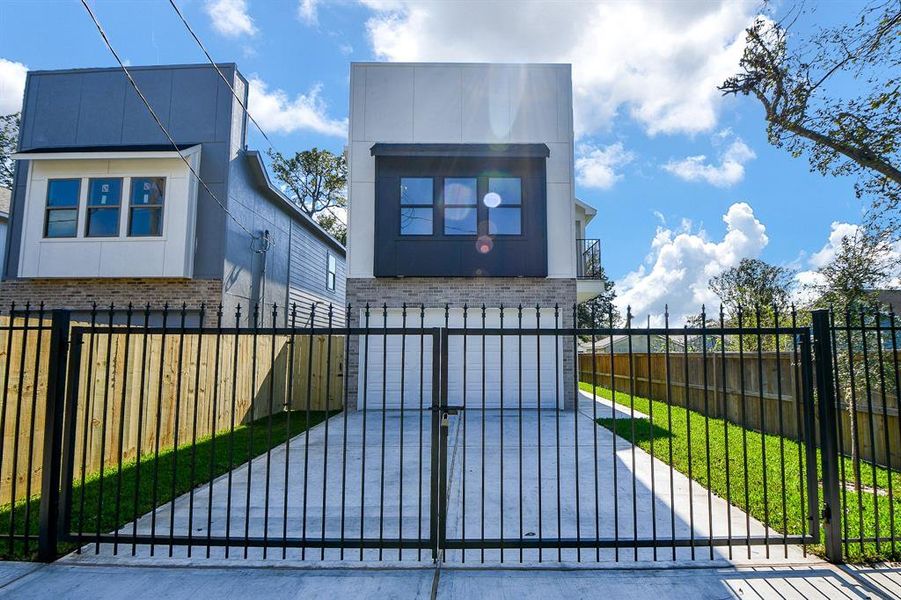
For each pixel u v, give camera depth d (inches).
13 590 119.3
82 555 138.9
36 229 438.6
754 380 334.3
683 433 316.2
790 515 169.9
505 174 437.4
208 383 318.3
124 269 432.5
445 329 141.0
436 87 452.1
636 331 140.8
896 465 227.6
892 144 175.3
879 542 138.3
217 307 439.5
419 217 434.9
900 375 208.1
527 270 427.5
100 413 223.6
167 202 437.1
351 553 144.6
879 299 214.8
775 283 703.7
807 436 141.5
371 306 432.5
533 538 148.9
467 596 116.9
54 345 140.9
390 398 422.6
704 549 146.9
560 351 426.9
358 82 450.3
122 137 460.8
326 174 1200.2
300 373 465.4
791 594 116.8
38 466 192.9
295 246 619.5
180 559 135.9
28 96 466.0
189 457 252.8
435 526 135.4
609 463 241.1
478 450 268.2
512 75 454.6
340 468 234.7
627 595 117.0
